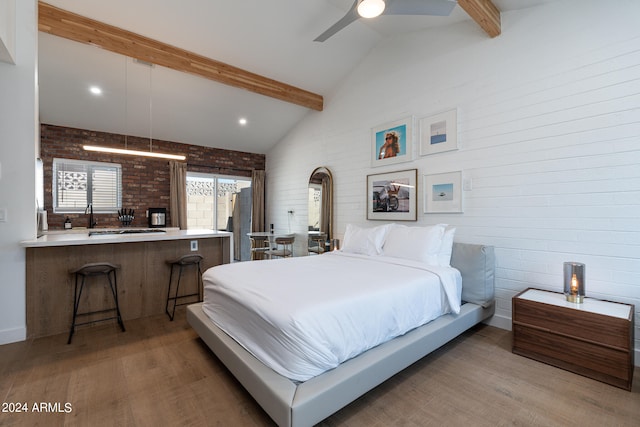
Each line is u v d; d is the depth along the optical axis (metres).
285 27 3.59
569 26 2.48
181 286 3.51
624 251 2.22
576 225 2.44
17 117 2.55
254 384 1.60
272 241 6.29
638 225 2.16
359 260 3.11
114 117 4.84
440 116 3.36
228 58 4.00
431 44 3.49
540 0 2.58
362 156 4.38
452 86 3.27
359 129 4.43
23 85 2.56
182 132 5.57
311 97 4.98
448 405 1.75
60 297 2.77
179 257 3.48
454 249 3.02
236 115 5.36
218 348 2.03
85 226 5.01
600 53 2.32
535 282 2.67
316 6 3.32
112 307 3.06
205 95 4.73
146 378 1.99
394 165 3.89
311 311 1.60
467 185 3.13
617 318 1.92
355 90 4.50
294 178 5.93
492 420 1.62
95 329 2.84
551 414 1.67
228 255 3.80
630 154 2.19
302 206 5.71
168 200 5.77
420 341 2.06
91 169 5.09
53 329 2.73
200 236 3.46
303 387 1.47
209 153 6.26
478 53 3.05
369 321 1.82
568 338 2.12
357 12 2.34
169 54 3.64
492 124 2.94
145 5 3.08
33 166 2.61
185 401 1.76
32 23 2.59
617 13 2.25
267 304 1.71
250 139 6.21
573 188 2.45
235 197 6.77
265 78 4.48
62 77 3.89
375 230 3.50
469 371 2.13
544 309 2.23
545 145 2.60
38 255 2.67
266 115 5.49
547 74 2.59
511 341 2.63
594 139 2.35
